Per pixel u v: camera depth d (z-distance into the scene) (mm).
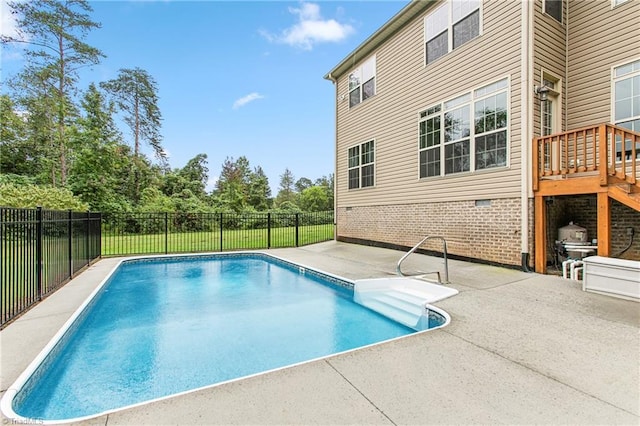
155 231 15953
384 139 10594
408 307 5258
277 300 5895
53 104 19281
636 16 6121
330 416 1972
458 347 2994
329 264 8047
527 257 6453
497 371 2539
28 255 4512
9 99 19344
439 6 8547
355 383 2367
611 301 4414
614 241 6418
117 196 21516
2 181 17359
